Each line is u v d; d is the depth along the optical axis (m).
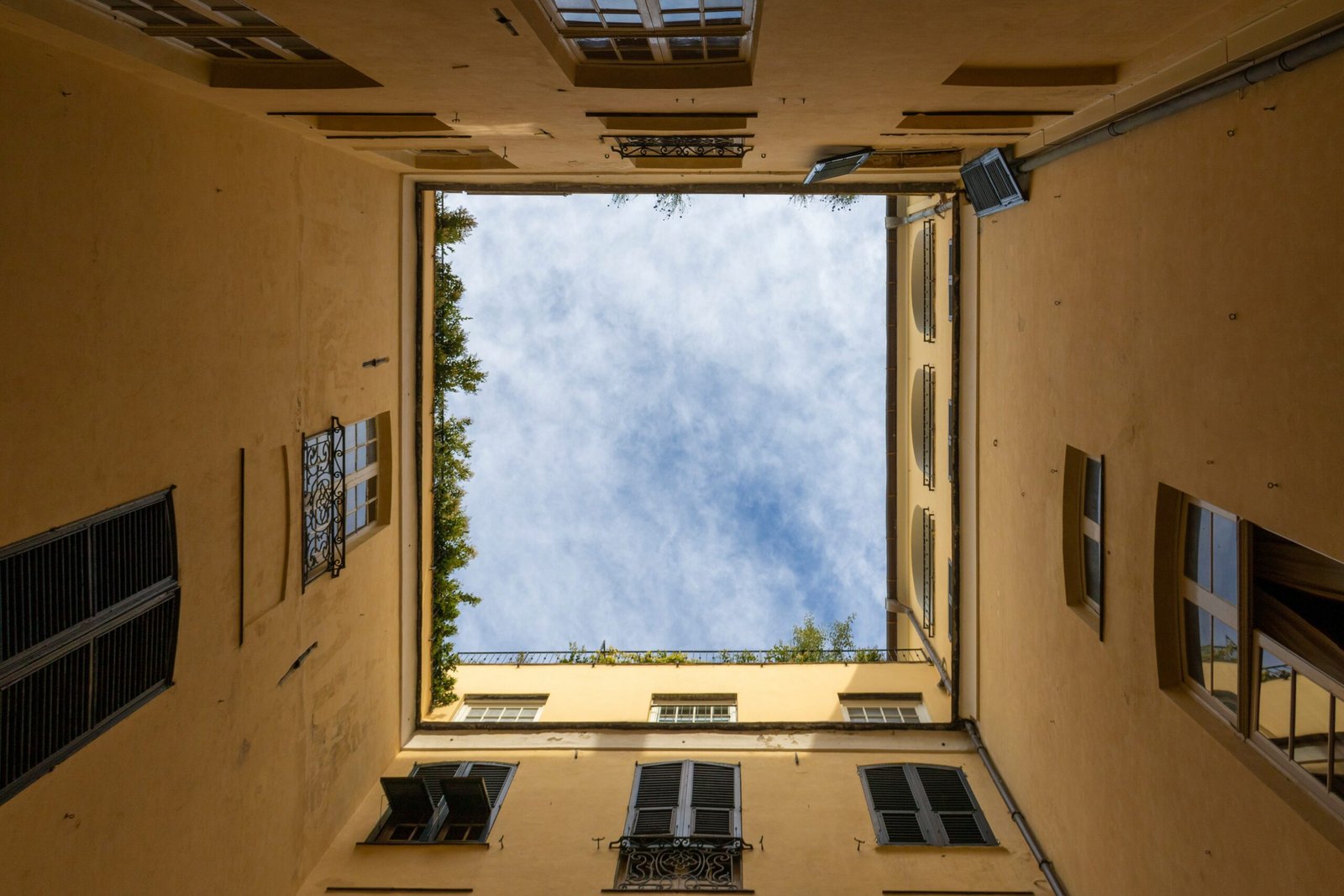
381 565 11.70
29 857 5.14
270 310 8.18
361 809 10.87
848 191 12.55
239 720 7.74
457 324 14.18
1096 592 8.75
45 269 5.09
